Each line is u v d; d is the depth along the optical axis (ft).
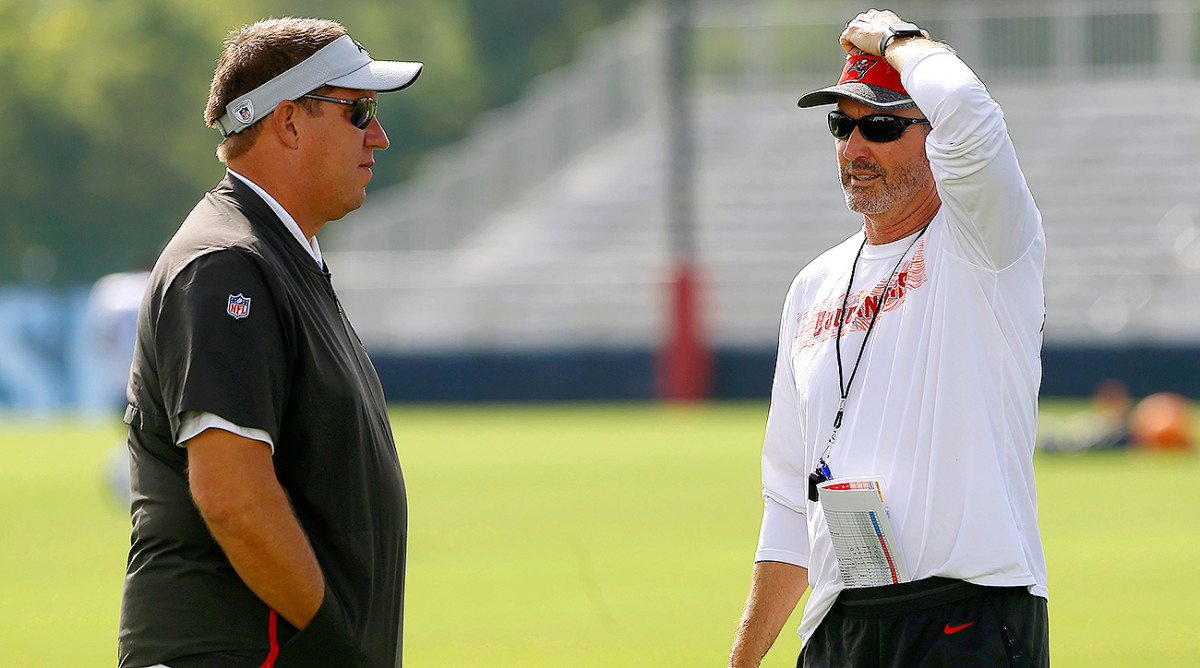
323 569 42.88
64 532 155.63
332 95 44.68
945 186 43.73
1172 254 387.34
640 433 280.31
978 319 44.52
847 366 46.75
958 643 43.88
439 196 452.76
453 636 95.71
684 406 353.72
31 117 647.15
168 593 42.11
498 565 127.24
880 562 44.91
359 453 43.55
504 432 286.87
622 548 137.39
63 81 655.35
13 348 411.95
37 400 412.16
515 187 458.91
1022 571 43.75
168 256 42.37
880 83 46.60
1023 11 433.48
